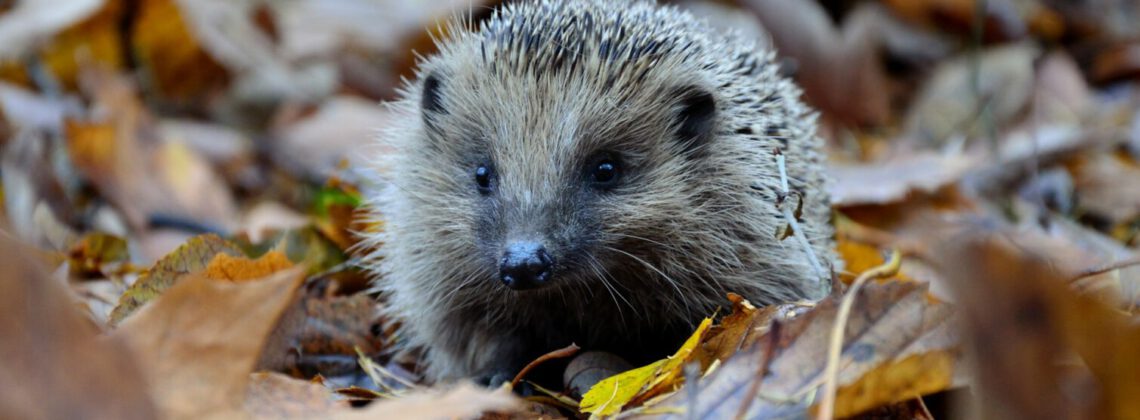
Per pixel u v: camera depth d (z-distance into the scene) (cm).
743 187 439
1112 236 680
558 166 416
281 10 932
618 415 306
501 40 441
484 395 290
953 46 1016
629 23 451
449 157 444
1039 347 261
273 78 879
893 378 293
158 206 642
